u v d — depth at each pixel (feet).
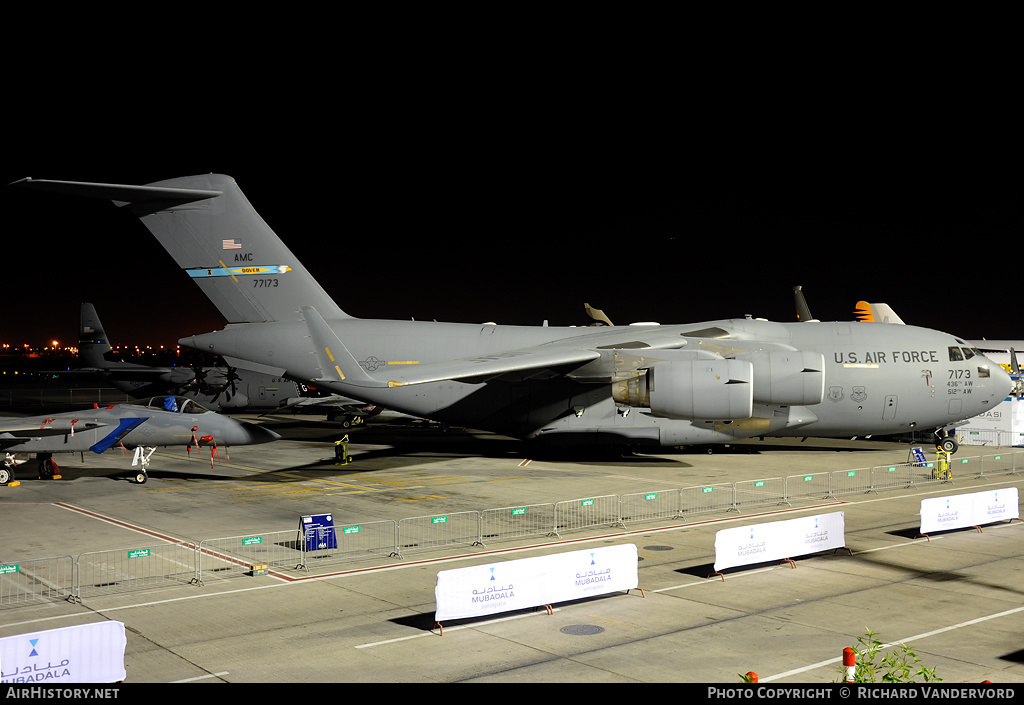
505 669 27.94
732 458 87.10
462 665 28.37
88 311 165.99
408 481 71.77
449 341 86.28
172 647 30.35
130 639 31.24
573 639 31.07
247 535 49.98
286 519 55.06
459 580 32.55
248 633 31.96
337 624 33.09
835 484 68.64
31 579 40.06
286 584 39.19
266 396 130.52
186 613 34.58
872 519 54.24
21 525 53.16
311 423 136.56
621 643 30.58
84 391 254.47
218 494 65.31
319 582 39.50
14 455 71.77
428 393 85.76
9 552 45.78
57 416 71.05
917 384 80.48
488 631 32.12
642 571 41.11
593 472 76.74
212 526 52.80
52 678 25.48
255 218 85.40
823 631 31.78
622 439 81.71
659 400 72.49
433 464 83.10
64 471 78.64
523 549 46.14
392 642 30.86
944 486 67.87
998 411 101.09
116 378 151.84
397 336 86.74
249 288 86.28
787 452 92.58
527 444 99.30
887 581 39.17
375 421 137.08
